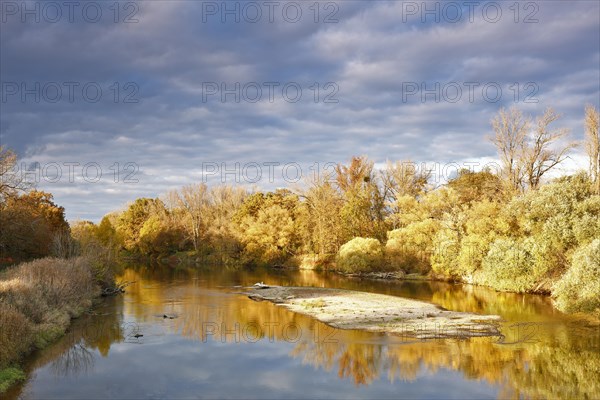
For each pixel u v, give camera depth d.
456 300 39.75
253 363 22.05
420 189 74.50
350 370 20.98
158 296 42.84
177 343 25.61
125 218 102.50
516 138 54.84
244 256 82.25
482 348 24.25
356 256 62.75
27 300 26.59
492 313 33.25
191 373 20.59
